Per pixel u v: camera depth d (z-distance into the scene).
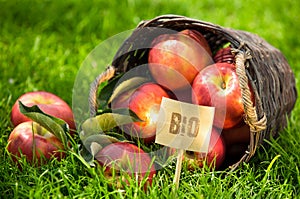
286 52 1.28
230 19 1.44
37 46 1.22
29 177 0.82
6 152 0.86
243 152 0.90
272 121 0.89
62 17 1.38
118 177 0.81
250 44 0.88
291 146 0.92
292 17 1.44
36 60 1.17
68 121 0.92
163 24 0.88
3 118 0.98
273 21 1.44
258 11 1.51
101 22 1.36
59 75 1.14
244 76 0.82
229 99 0.86
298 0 1.54
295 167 0.87
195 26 0.91
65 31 1.33
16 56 1.19
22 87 1.08
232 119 0.86
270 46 0.98
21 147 0.85
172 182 0.82
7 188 0.81
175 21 0.87
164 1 1.45
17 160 0.85
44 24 1.34
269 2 1.54
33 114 0.84
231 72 0.88
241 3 1.54
